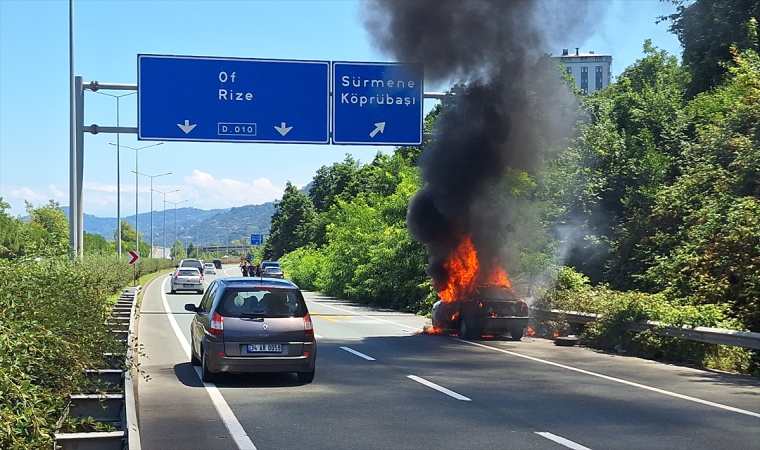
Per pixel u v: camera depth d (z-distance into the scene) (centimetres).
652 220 2389
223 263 16212
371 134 2194
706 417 930
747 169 2002
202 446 768
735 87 2727
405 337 2002
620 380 1249
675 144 2894
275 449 757
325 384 1188
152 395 1073
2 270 847
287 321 1175
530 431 845
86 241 6269
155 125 2112
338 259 4144
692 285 1870
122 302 2164
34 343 632
